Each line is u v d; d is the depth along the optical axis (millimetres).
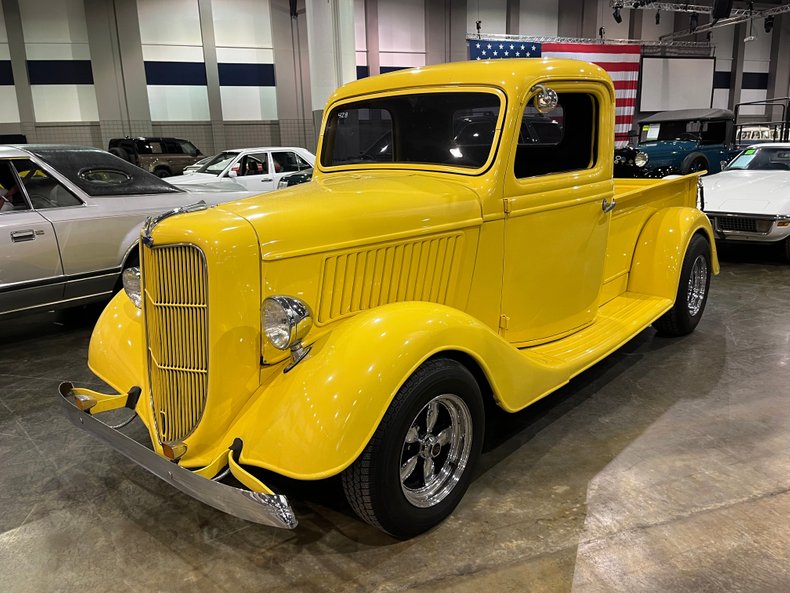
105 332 2857
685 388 3672
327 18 11430
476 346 2352
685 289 4270
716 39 22531
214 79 17562
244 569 2227
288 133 18672
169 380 2309
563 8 20109
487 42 17469
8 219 4352
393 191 2605
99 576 2217
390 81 3117
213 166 11344
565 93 3018
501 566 2186
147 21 16703
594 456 2924
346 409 1959
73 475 2934
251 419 2150
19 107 16141
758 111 23891
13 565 2289
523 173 3064
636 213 4059
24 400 3814
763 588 2049
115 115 16938
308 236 2240
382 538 2371
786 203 6707
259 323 2172
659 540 2305
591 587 2074
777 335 4582
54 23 16031
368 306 2479
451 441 2461
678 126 14125
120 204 4902
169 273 2195
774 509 2477
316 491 2699
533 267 3061
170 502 2688
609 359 4164
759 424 3199
